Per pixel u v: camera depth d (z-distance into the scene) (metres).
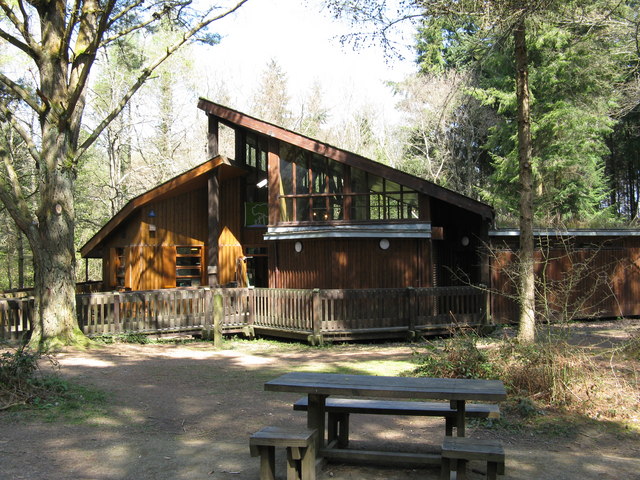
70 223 12.73
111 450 5.78
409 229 16.12
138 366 10.69
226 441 6.16
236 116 18.22
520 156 11.89
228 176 21.00
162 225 19.86
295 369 10.61
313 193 17.11
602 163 35.62
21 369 7.61
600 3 12.61
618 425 6.67
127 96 13.24
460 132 37.38
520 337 11.12
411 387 4.92
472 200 15.73
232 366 11.02
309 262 16.81
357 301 14.80
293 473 4.79
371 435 6.41
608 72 20.19
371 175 16.50
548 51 24.30
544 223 18.16
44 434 6.20
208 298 15.55
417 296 15.17
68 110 12.22
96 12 12.30
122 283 20.77
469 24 12.73
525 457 5.64
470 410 5.59
